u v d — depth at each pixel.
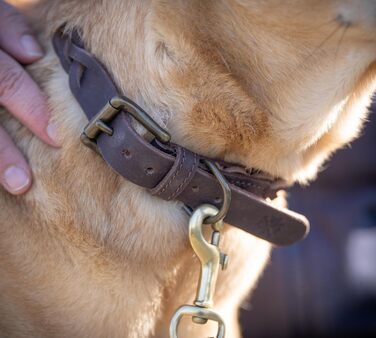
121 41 0.58
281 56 0.57
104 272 0.59
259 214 0.58
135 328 0.60
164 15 0.56
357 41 0.57
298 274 1.05
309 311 1.05
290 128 0.58
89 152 0.58
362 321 1.05
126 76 0.57
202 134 0.57
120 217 0.58
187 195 0.56
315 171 0.64
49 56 0.62
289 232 0.60
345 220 1.09
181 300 0.62
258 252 0.66
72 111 0.59
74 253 0.59
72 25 0.60
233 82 0.57
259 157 0.58
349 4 0.56
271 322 1.04
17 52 0.62
